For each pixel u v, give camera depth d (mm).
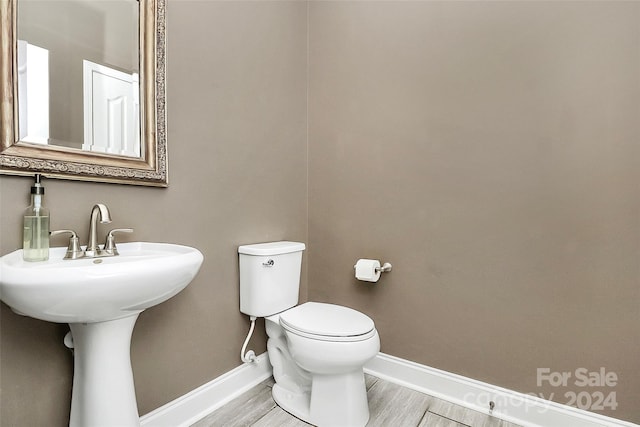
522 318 1457
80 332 993
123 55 1236
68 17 1101
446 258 1637
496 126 1508
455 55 1609
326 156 2045
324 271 2053
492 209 1519
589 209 1320
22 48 996
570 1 1351
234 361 1656
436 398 1636
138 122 1270
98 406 980
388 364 1808
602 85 1292
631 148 1245
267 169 1824
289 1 1964
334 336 1314
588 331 1330
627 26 1248
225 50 1581
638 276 1242
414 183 1726
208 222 1515
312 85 2102
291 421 1457
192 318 1454
